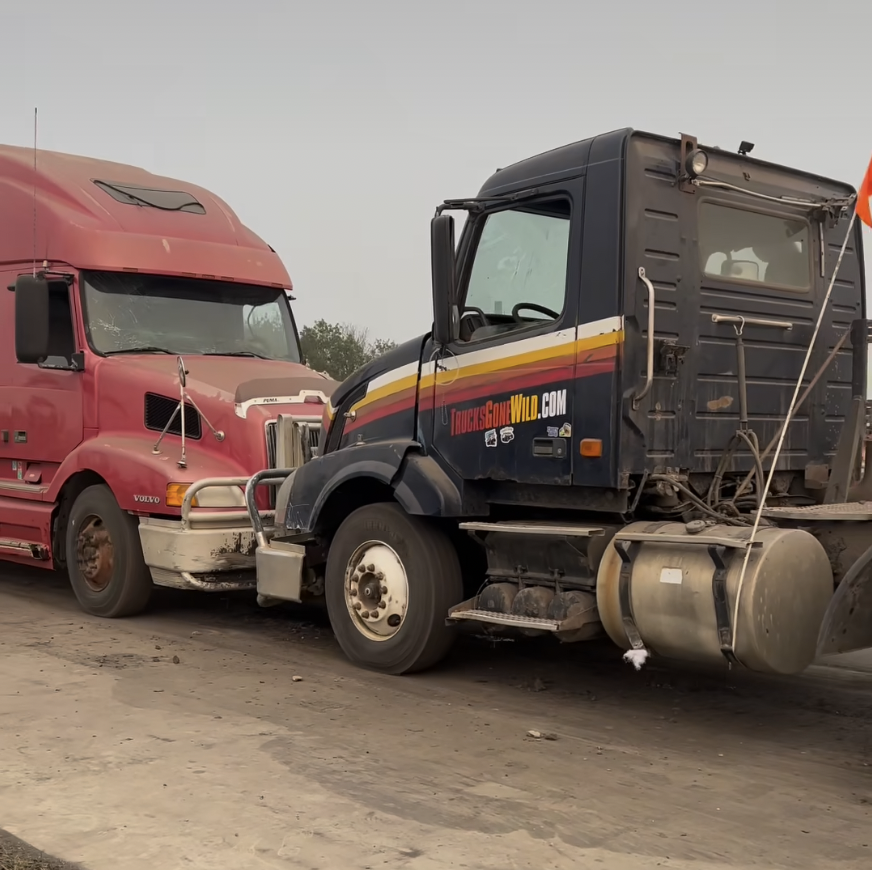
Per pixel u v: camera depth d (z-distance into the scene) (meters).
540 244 6.18
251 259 10.04
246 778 4.88
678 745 5.50
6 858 3.99
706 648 5.23
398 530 6.75
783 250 6.63
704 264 6.12
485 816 4.46
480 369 6.39
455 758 5.21
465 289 6.60
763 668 5.13
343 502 7.43
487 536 6.30
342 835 4.24
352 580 7.04
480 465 6.38
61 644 7.66
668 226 5.90
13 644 7.64
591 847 4.16
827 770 5.11
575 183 5.94
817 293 6.79
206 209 10.28
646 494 5.96
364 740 5.48
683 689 6.70
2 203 9.82
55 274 9.23
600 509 5.89
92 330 9.08
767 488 5.62
